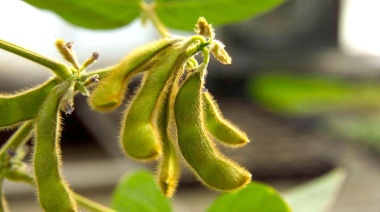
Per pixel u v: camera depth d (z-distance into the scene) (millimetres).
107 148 1500
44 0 585
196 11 605
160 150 381
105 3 589
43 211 419
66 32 1557
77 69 432
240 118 1669
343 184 1431
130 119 399
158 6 603
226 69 1762
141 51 412
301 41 1813
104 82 404
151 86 408
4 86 1462
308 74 1714
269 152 1492
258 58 1779
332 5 1820
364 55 1861
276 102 1326
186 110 417
